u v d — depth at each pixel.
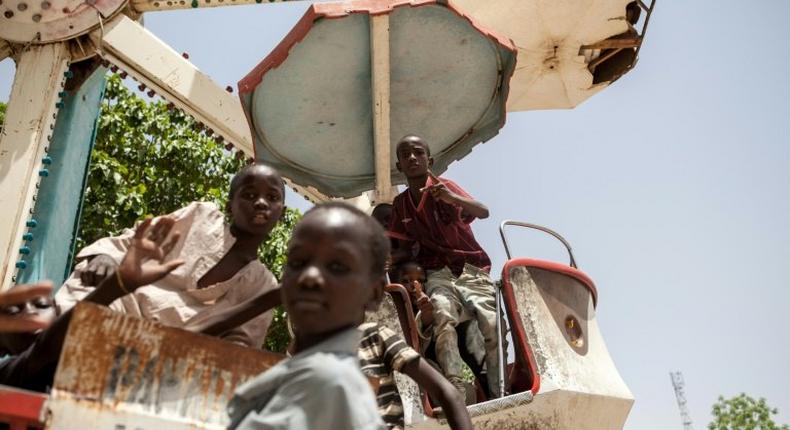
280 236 12.77
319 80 6.89
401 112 7.53
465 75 7.18
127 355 2.42
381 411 3.64
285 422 1.89
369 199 9.02
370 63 6.81
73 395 2.29
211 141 13.37
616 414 5.37
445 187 5.59
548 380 4.92
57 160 6.93
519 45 9.23
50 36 7.05
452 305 5.22
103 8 7.23
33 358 2.67
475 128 7.83
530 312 5.22
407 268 5.44
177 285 3.57
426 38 6.67
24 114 6.71
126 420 2.34
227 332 3.47
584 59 9.42
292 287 2.13
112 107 12.85
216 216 3.82
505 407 4.81
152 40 7.52
